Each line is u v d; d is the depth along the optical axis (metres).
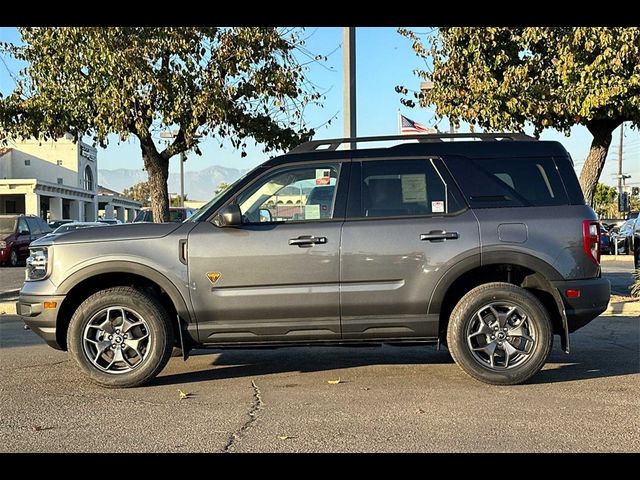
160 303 5.90
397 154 6.03
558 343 7.87
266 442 4.43
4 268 21.47
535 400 5.39
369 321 5.81
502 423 4.79
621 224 29.34
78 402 5.44
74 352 5.80
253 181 6.00
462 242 5.76
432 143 6.09
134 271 5.78
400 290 5.79
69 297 5.91
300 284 5.78
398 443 4.39
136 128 9.97
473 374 5.80
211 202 6.21
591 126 10.91
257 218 5.93
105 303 5.79
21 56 9.98
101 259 5.79
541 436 4.51
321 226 5.83
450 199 5.91
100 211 65.56
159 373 6.30
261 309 5.77
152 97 9.80
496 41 10.00
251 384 6.04
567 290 5.79
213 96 9.69
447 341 5.92
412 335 5.88
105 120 9.57
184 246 5.80
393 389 5.79
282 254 5.76
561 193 5.95
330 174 6.00
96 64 9.36
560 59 9.50
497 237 5.77
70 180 54.31
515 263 5.75
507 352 5.80
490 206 5.89
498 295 5.78
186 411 5.16
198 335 5.83
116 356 5.84
